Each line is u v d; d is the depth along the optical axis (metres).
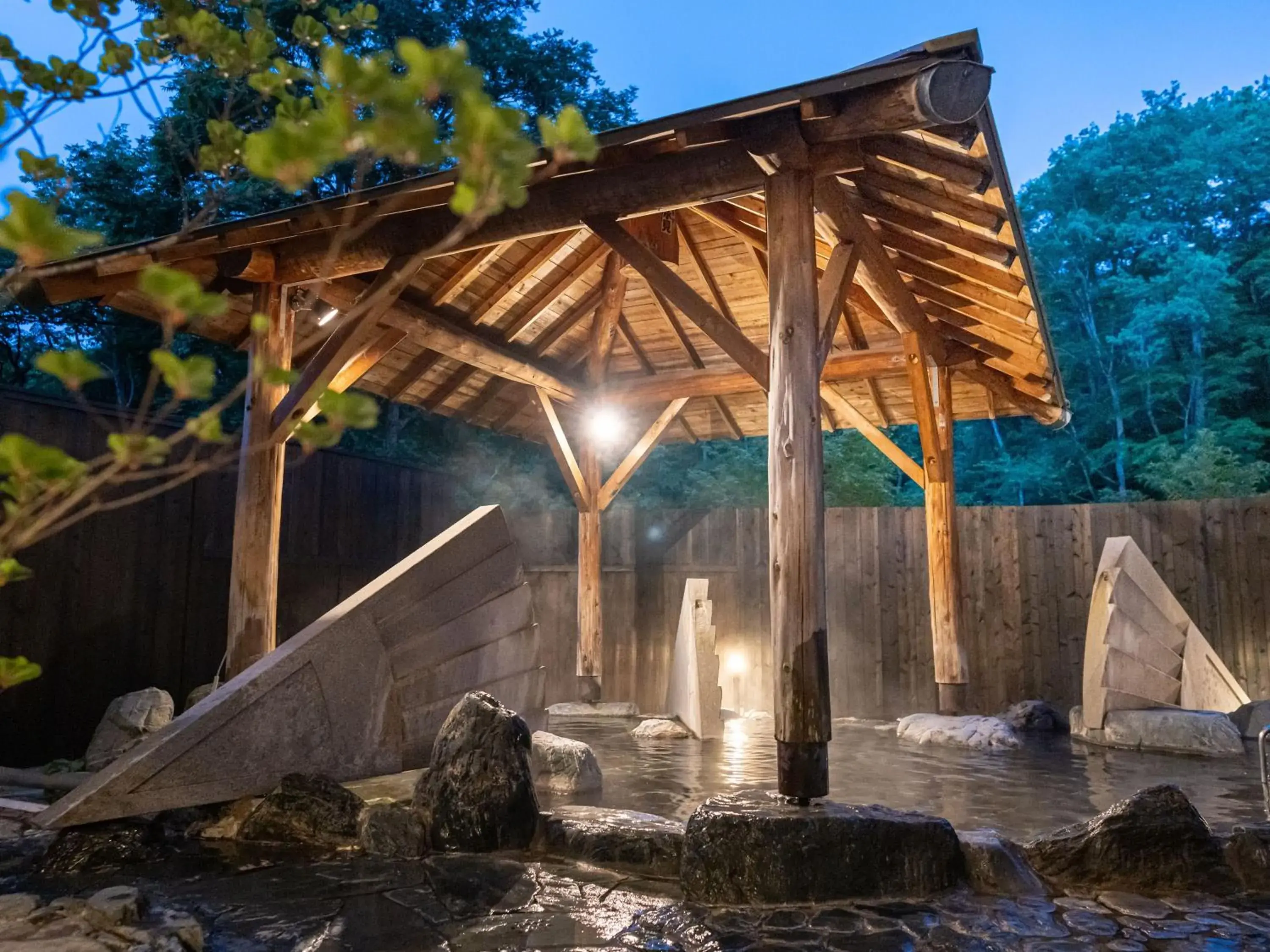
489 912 3.60
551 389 10.26
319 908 3.61
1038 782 6.11
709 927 3.46
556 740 6.14
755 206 6.79
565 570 11.79
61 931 3.01
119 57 1.81
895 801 5.49
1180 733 7.57
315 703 5.27
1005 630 10.29
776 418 4.69
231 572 7.04
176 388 1.27
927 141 4.62
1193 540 9.78
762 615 11.07
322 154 1.31
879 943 3.29
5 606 6.57
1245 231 30.03
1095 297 30.41
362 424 1.49
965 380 9.81
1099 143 32.88
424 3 14.51
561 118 1.47
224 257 6.43
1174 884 3.99
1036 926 3.49
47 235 1.19
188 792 4.61
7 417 6.60
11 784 5.91
